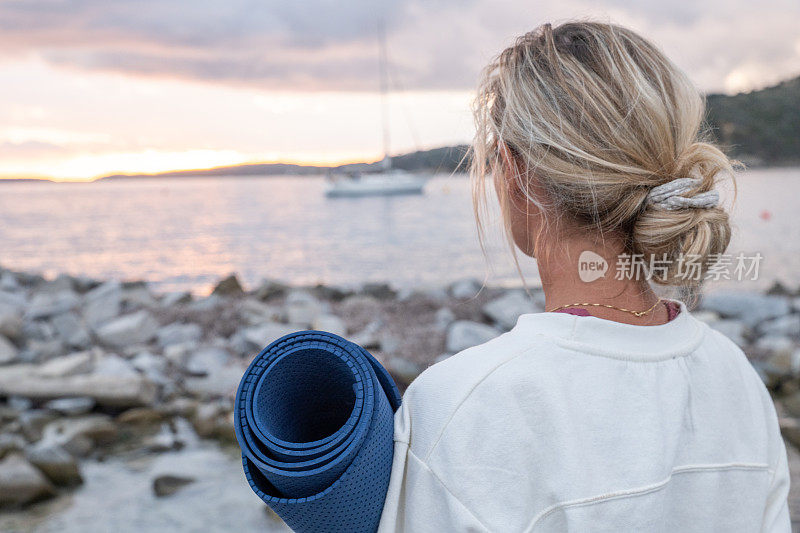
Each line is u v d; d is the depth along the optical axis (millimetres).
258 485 673
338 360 708
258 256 23266
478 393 688
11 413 5359
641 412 712
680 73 763
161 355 7219
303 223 38094
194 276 19281
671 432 728
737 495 803
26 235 35625
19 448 4727
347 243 26344
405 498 710
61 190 196125
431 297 9609
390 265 19609
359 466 657
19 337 7582
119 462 4871
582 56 734
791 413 5277
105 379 5750
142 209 67438
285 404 735
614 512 669
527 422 677
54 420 5340
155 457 4957
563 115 712
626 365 725
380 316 8531
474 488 665
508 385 683
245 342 7453
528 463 672
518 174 762
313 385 740
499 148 773
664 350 763
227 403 5770
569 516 659
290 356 702
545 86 726
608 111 703
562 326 726
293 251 24281
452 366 731
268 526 3936
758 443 832
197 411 5539
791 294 10258
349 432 656
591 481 670
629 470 684
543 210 748
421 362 6539
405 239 26719
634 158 705
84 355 6348
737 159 834
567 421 677
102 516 4031
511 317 7988
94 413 5617
